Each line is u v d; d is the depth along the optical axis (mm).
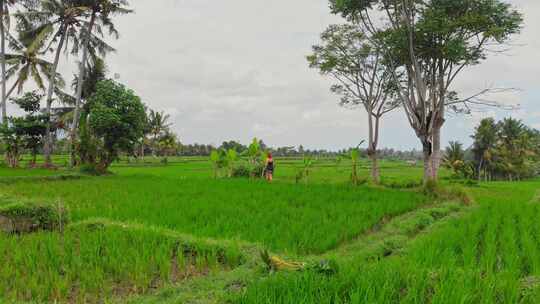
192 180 18578
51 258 5277
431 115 16891
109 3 25812
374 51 19781
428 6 16250
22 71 28516
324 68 21609
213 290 4344
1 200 7695
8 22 27578
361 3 16906
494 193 22578
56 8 25719
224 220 8281
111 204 10305
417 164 72312
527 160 61469
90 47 27906
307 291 3770
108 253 5500
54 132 28016
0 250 5613
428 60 17016
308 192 13672
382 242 7223
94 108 22766
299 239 6863
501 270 5172
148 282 4703
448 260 5395
